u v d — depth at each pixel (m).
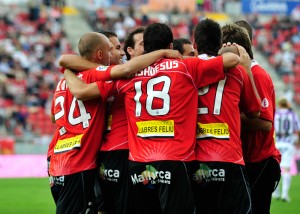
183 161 22.36
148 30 23.77
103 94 23.53
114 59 26.89
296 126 54.16
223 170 22.70
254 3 140.88
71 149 24.19
